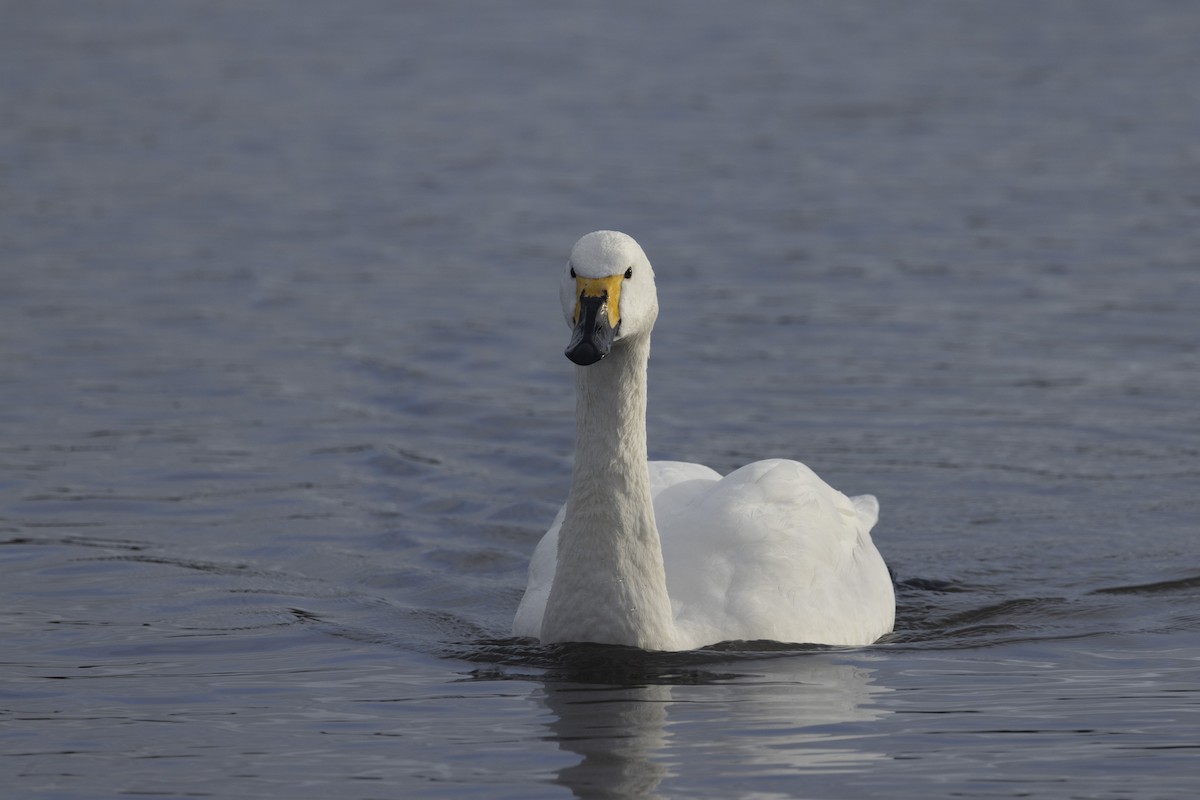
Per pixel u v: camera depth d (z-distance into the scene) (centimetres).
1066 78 4278
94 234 2708
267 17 5597
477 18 5512
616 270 988
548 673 1027
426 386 1852
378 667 1049
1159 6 5559
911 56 4675
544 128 3753
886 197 2983
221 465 1565
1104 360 1931
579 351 952
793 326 2116
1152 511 1433
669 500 1202
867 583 1162
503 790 822
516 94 4184
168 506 1443
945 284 2338
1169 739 895
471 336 2080
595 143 3572
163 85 4359
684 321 2148
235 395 1812
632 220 2809
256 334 2086
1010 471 1549
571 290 997
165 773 852
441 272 2448
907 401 1784
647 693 982
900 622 1181
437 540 1366
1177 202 2875
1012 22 5300
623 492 1032
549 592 1091
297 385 1856
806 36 5072
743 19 5431
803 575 1112
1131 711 947
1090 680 1017
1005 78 4297
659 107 3978
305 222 2820
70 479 1516
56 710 962
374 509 1444
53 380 1862
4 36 5228
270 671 1041
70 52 4916
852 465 1573
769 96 4094
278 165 3366
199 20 5547
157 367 1923
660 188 3095
